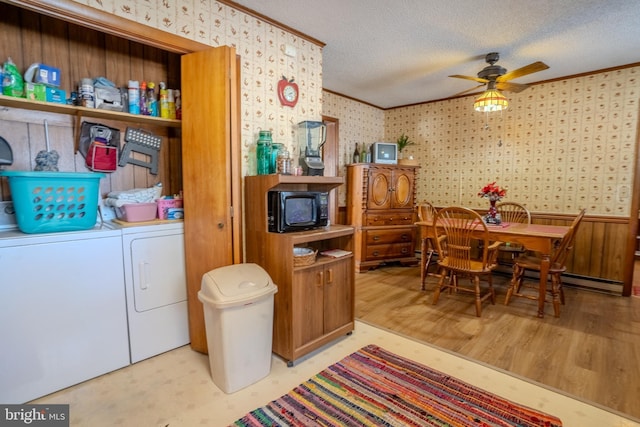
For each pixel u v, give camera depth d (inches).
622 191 140.6
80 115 81.9
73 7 65.9
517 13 95.3
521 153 166.7
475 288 114.9
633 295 137.7
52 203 69.6
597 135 145.6
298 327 82.7
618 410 65.8
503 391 71.7
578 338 96.7
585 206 150.3
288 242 79.9
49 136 80.4
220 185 81.8
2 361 63.7
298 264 82.1
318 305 87.7
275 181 82.0
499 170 174.2
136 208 84.0
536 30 106.2
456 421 62.6
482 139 179.0
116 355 79.0
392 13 96.0
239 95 92.7
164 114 90.5
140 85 87.8
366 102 200.4
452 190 191.9
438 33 108.8
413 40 114.4
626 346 92.0
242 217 93.8
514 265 125.7
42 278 67.6
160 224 85.1
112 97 82.0
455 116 188.2
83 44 83.1
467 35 110.2
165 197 93.1
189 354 87.7
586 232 148.5
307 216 91.6
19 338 65.4
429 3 90.1
